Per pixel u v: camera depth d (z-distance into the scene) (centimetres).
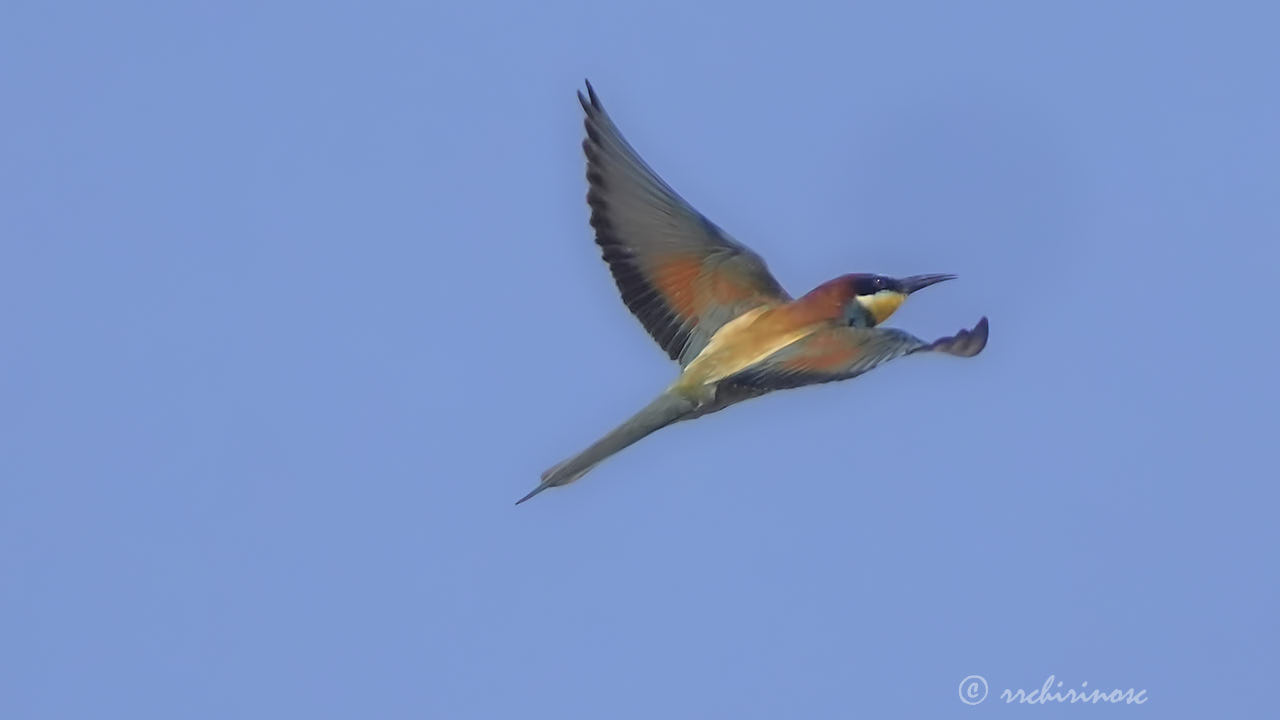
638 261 1323
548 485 1258
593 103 1313
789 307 1292
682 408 1270
